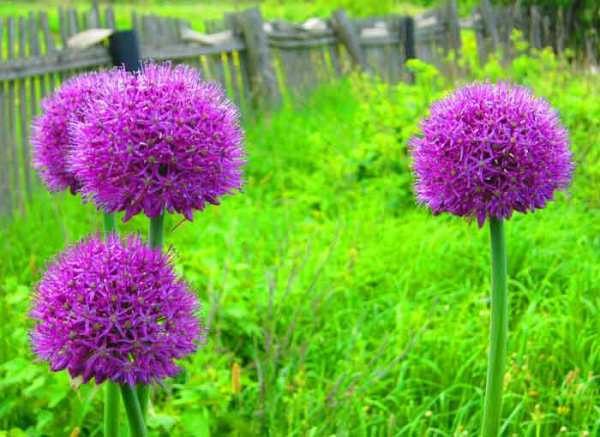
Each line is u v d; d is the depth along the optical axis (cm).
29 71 149
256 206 151
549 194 66
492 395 68
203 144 57
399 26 263
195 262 110
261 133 189
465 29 285
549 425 90
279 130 192
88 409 86
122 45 163
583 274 112
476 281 119
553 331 104
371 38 257
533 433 90
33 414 89
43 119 72
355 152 161
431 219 141
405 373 100
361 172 166
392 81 264
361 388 90
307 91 233
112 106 57
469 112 65
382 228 137
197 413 83
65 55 156
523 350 98
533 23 267
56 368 55
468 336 105
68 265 55
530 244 124
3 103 146
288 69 230
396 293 116
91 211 140
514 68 188
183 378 85
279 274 115
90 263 55
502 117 64
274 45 225
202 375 88
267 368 95
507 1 295
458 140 64
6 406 86
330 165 160
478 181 64
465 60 212
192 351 57
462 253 127
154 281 55
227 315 104
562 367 98
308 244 112
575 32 277
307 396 92
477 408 95
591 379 92
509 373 88
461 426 87
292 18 442
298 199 152
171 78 59
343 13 245
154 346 54
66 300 54
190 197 58
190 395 84
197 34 199
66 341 54
